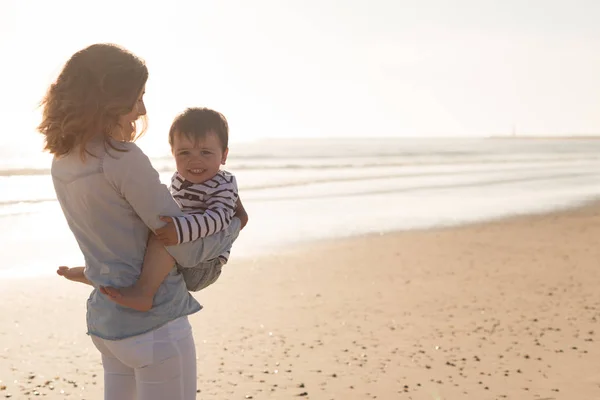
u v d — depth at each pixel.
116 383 2.86
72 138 2.51
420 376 6.13
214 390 5.70
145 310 2.59
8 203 21.16
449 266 12.07
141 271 2.63
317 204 22.33
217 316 8.43
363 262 12.47
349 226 17.31
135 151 2.54
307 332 7.71
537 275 11.19
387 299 9.48
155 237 2.62
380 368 6.37
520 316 8.45
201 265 2.75
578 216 19.91
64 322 8.12
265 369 6.31
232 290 9.99
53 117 2.51
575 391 5.72
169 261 2.62
